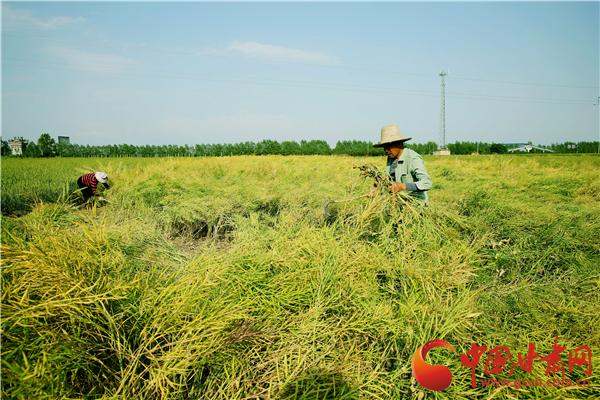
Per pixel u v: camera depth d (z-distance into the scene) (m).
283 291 2.27
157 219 4.65
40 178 9.24
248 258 2.55
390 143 3.88
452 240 3.14
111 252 2.21
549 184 8.40
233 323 1.90
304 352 1.83
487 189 6.56
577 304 2.33
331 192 5.95
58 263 1.74
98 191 5.79
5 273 1.63
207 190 5.61
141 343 1.69
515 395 1.65
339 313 2.23
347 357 1.72
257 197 5.46
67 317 1.63
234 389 1.62
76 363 1.47
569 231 3.70
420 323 1.97
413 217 3.22
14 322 1.45
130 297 1.80
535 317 2.21
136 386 1.56
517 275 2.96
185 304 1.76
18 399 1.23
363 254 2.64
